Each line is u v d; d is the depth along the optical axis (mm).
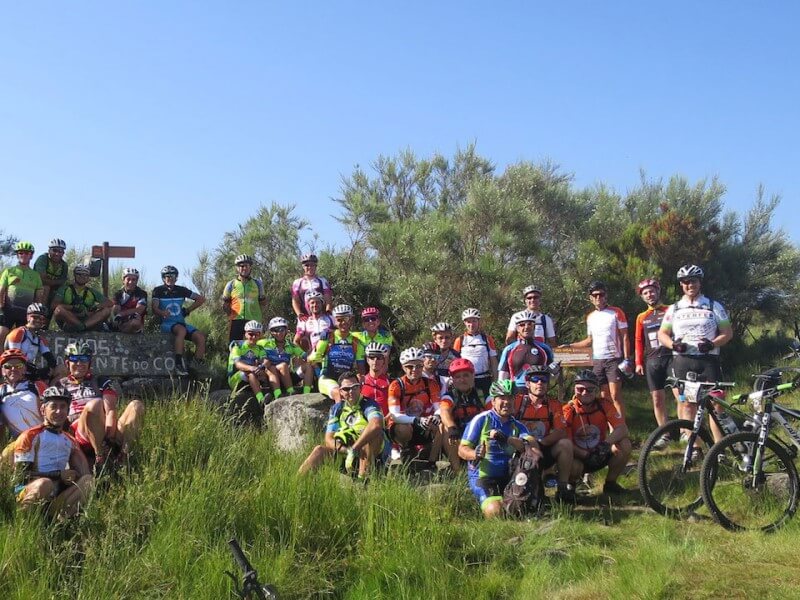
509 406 7602
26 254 10867
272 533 6574
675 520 7246
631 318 12961
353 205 14711
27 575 5559
